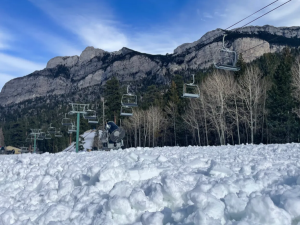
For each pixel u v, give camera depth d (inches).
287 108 1278.3
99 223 140.7
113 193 169.0
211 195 138.5
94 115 1475.1
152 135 2322.8
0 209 196.1
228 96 1588.3
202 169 252.1
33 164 422.0
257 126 1480.1
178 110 2119.8
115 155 460.8
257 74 1576.0
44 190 252.1
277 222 112.4
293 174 187.3
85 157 454.9
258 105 1514.5
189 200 148.6
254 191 145.9
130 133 2472.9
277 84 1321.4
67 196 211.2
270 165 249.9
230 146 603.2
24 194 247.3
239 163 278.8
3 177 377.1
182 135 2048.5
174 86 2359.7
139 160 340.2
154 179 203.2
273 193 140.8
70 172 278.7
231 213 127.6
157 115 2239.2
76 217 163.9
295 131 1261.1
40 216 172.4
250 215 119.6
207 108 1777.8
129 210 149.1
